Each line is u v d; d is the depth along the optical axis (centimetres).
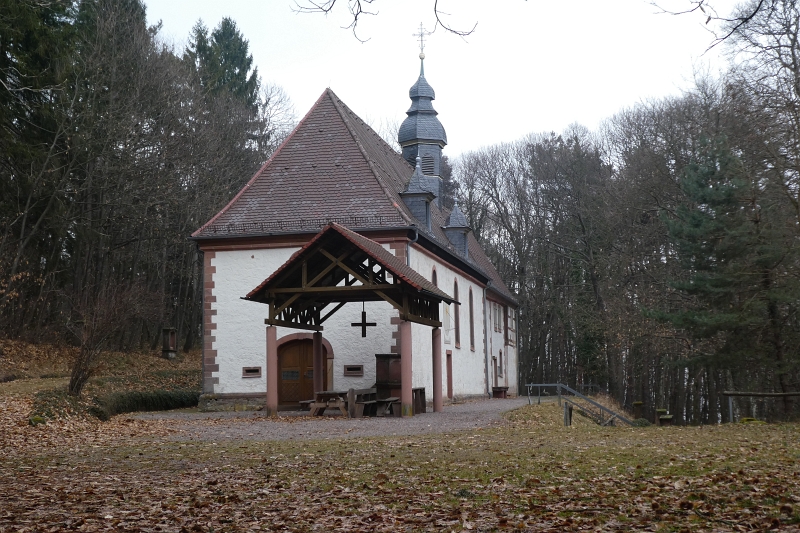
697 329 3180
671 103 4803
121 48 4066
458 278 4103
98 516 900
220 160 4775
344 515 895
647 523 798
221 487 1085
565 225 6184
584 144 6250
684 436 1748
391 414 2670
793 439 1620
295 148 3422
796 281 2922
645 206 4459
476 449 1491
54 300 4091
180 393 3422
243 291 3200
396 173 3922
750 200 3067
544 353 6675
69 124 3638
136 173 4147
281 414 2798
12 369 3288
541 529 792
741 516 819
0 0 3275
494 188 6862
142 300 4225
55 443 1717
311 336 3147
